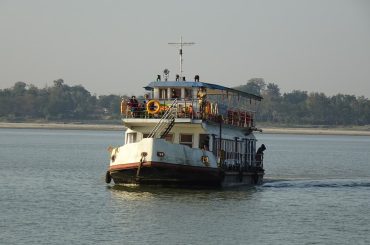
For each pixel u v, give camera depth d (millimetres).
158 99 100938
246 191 102562
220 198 93125
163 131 96312
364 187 116812
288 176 143500
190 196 93125
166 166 92438
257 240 71375
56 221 77562
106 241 69125
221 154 100938
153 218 79188
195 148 94625
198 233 73125
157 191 96062
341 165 184000
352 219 83625
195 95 100250
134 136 98875
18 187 107062
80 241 68938
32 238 69938
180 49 105250
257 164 118375
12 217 79938
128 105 98750
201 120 95500
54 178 122188
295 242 71188
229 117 107125
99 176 127812
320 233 75438
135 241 69375
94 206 86688
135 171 94000
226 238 71625
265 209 87688
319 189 111750
